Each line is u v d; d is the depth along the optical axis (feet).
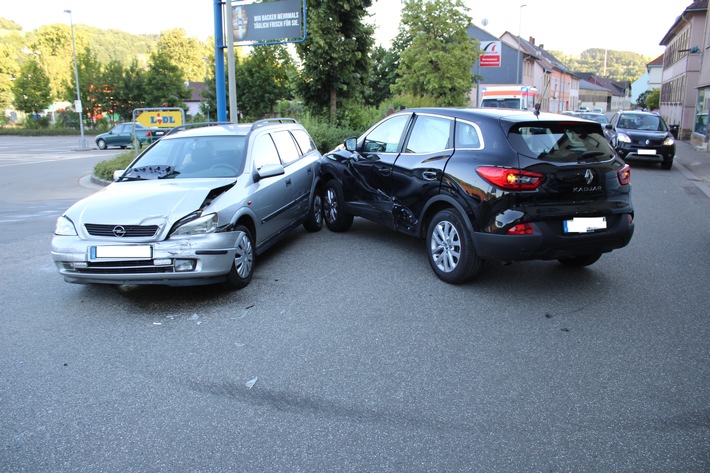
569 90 306.76
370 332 14.70
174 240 16.08
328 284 18.63
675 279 19.20
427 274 19.63
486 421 10.59
